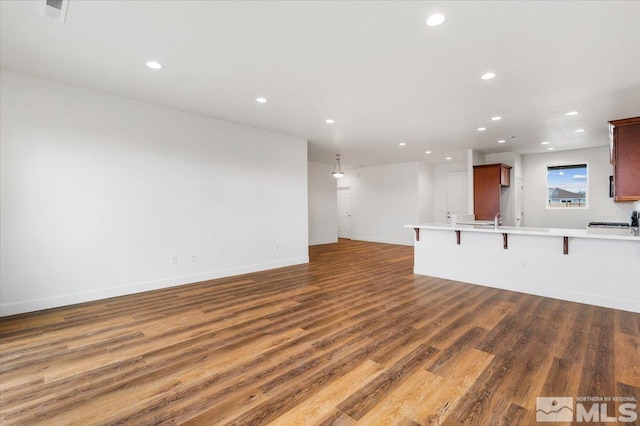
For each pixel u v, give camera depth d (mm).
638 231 3840
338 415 1743
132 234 4223
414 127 5414
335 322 3154
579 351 2477
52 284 3621
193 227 4828
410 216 9617
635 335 2781
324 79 3418
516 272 4336
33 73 3377
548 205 7926
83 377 2160
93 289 3902
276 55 2887
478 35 2523
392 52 2811
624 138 3812
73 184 3760
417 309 3541
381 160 9352
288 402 1866
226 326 3068
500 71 3188
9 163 3361
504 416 1720
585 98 3945
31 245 3488
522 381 2062
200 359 2406
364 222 10953
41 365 2324
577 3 2105
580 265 3814
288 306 3674
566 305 3682
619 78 3334
